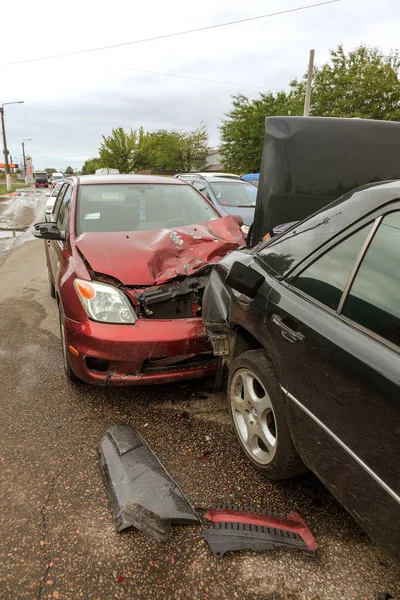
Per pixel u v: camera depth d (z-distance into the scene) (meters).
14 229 13.62
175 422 2.91
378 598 1.70
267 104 25.16
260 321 2.22
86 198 4.17
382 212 1.74
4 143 37.03
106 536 1.99
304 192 3.60
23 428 2.85
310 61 17.61
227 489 2.29
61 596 1.72
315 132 3.51
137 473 2.33
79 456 2.56
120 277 3.00
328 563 1.85
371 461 1.49
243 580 1.78
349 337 1.63
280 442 2.12
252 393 2.39
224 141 27.31
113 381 2.90
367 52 23.14
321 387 1.74
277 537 1.96
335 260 1.89
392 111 21.58
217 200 8.48
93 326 2.88
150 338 2.85
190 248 3.46
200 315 3.17
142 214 4.12
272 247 2.44
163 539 1.95
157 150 50.53
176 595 1.72
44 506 2.17
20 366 3.78
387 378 1.42
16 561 1.87
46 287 6.43
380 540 1.49
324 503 2.20
